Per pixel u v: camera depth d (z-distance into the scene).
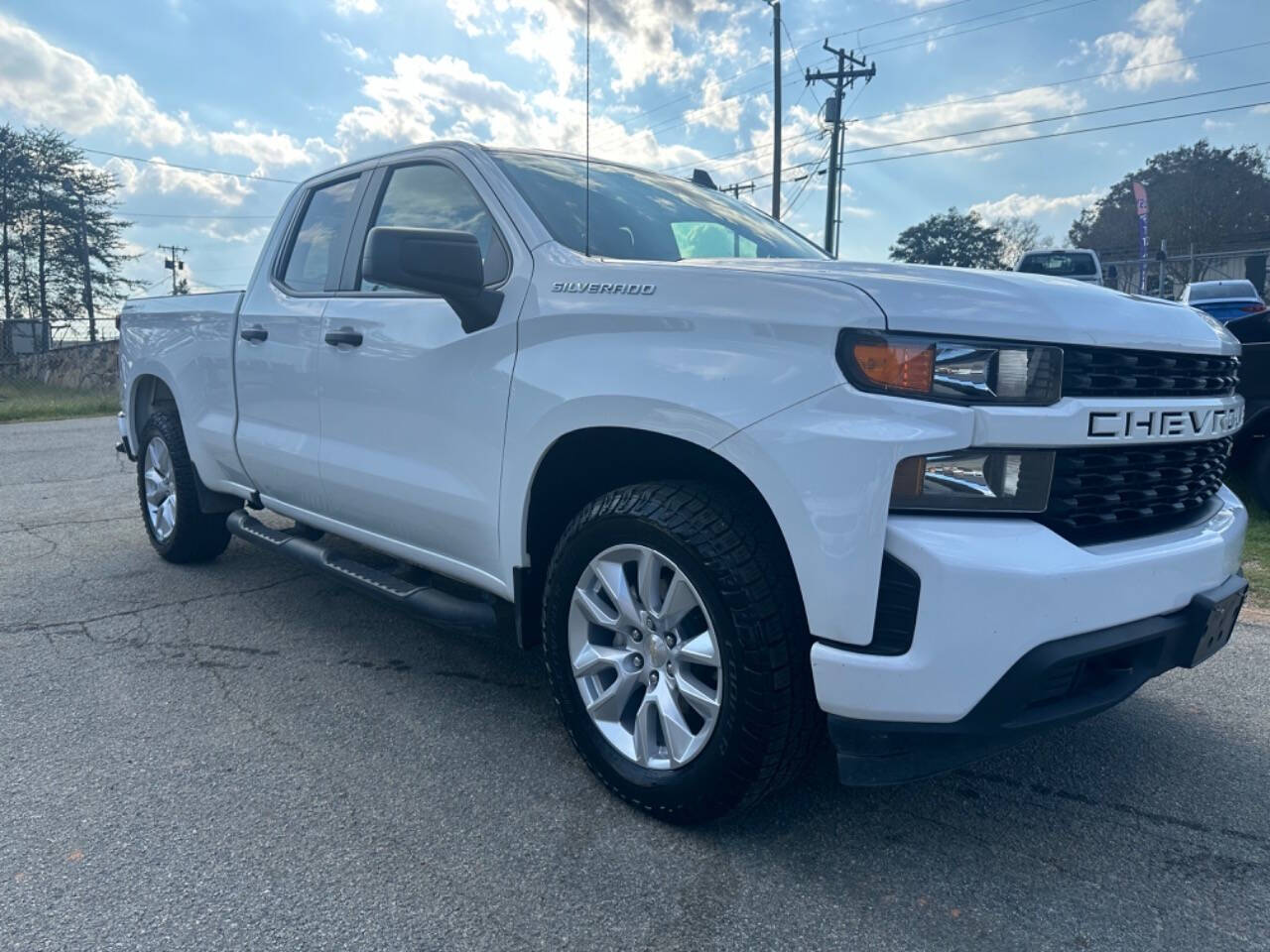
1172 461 2.50
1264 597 4.72
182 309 4.75
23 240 48.09
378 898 2.20
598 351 2.59
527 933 2.09
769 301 2.28
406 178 3.61
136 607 4.42
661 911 2.17
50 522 6.37
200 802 2.63
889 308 2.11
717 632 2.32
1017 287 2.28
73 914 2.13
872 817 2.61
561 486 2.89
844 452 2.09
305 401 3.78
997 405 2.10
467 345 2.98
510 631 4.00
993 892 2.27
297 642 3.97
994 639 2.04
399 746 3.00
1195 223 52.19
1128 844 2.49
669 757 2.51
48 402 18.75
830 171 30.45
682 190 3.76
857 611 2.11
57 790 2.69
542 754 2.96
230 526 4.50
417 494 3.20
